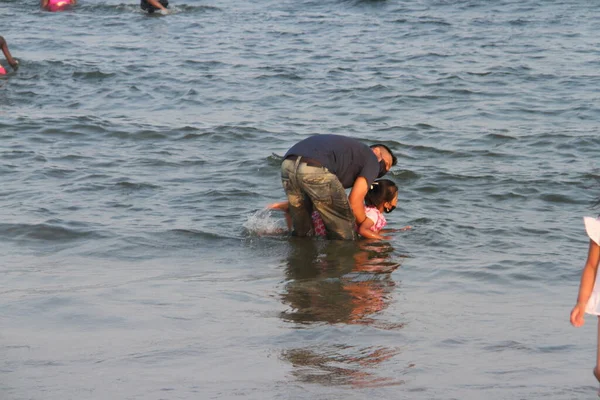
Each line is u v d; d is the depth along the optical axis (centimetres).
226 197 2139
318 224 1869
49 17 5747
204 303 1401
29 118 3028
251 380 1046
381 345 1197
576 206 2078
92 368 1081
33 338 1200
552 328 1277
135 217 1967
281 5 6362
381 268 1641
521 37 4847
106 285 1491
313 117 3138
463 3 6197
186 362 1111
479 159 2531
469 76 3825
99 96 3488
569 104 3291
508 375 1073
